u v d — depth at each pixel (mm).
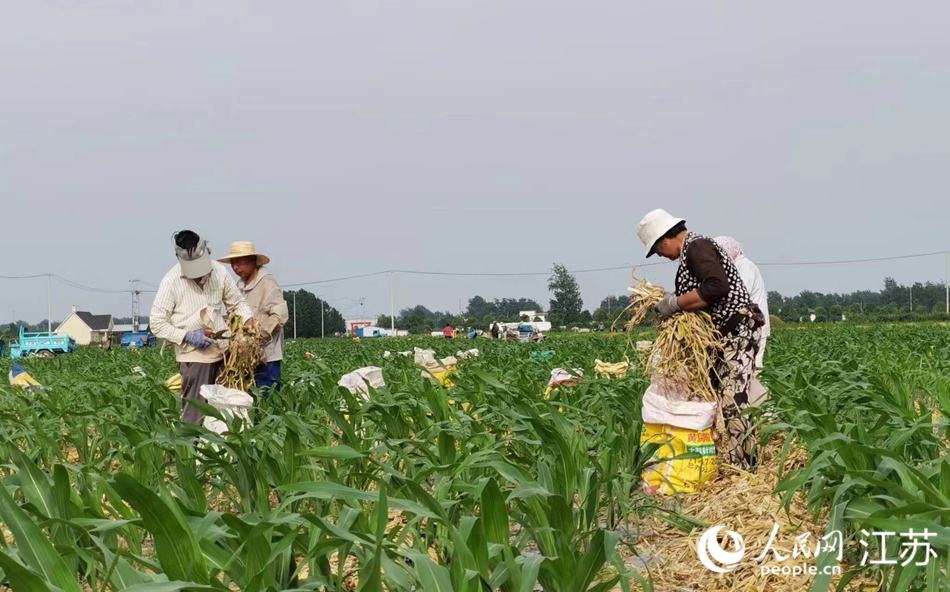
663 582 4703
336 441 7004
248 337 8133
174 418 7621
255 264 8969
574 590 3574
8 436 6496
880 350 13930
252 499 5422
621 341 19891
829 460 4520
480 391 7398
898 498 3965
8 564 2611
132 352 32406
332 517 5621
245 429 5992
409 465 5254
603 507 6137
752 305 6738
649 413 6594
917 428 5020
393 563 3426
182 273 8047
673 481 6473
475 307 160750
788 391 6883
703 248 6613
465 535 3488
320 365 12023
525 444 6102
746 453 6738
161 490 3842
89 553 3674
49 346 62375
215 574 3498
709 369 6723
